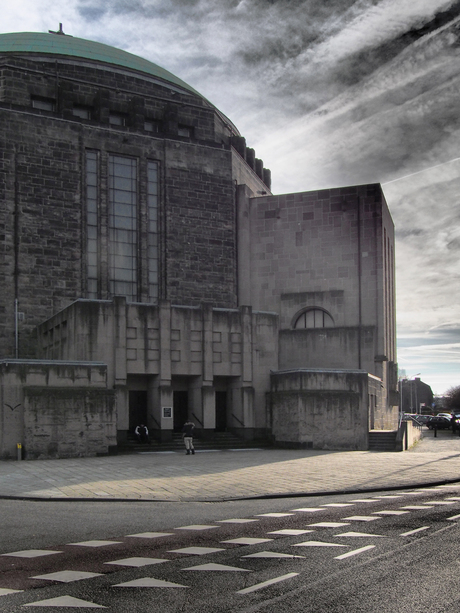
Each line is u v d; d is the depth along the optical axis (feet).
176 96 179.01
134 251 160.15
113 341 127.24
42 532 47.88
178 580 33.17
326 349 167.84
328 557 37.86
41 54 167.12
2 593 31.32
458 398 504.43
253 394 140.97
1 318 143.84
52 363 113.50
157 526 49.98
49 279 148.77
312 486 75.15
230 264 169.58
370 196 169.48
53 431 110.01
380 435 134.41
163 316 132.36
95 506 62.80
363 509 57.82
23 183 148.36
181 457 111.86
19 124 149.28
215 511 58.34
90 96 163.12
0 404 108.27
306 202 174.29
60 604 29.30
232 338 141.08
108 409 114.83
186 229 165.48
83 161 155.53
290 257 173.78
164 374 131.13
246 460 106.01
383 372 166.20
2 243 145.18
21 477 85.25
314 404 132.46
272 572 34.58
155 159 164.55
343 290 168.86
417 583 32.30
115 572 35.01
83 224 153.99
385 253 175.73
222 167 171.53
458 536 43.62
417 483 77.20
